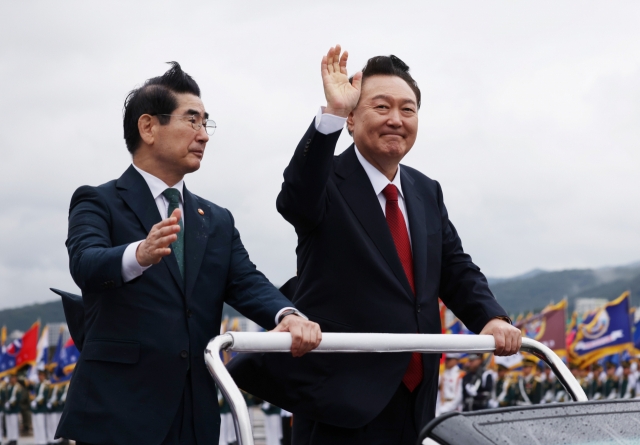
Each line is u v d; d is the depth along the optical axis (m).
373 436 3.21
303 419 3.35
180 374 2.92
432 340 2.66
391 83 3.39
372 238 3.30
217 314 3.11
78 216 2.96
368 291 3.25
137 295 2.93
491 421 1.92
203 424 2.96
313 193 3.10
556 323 18.39
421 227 3.44
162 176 3.14
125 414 2.82
